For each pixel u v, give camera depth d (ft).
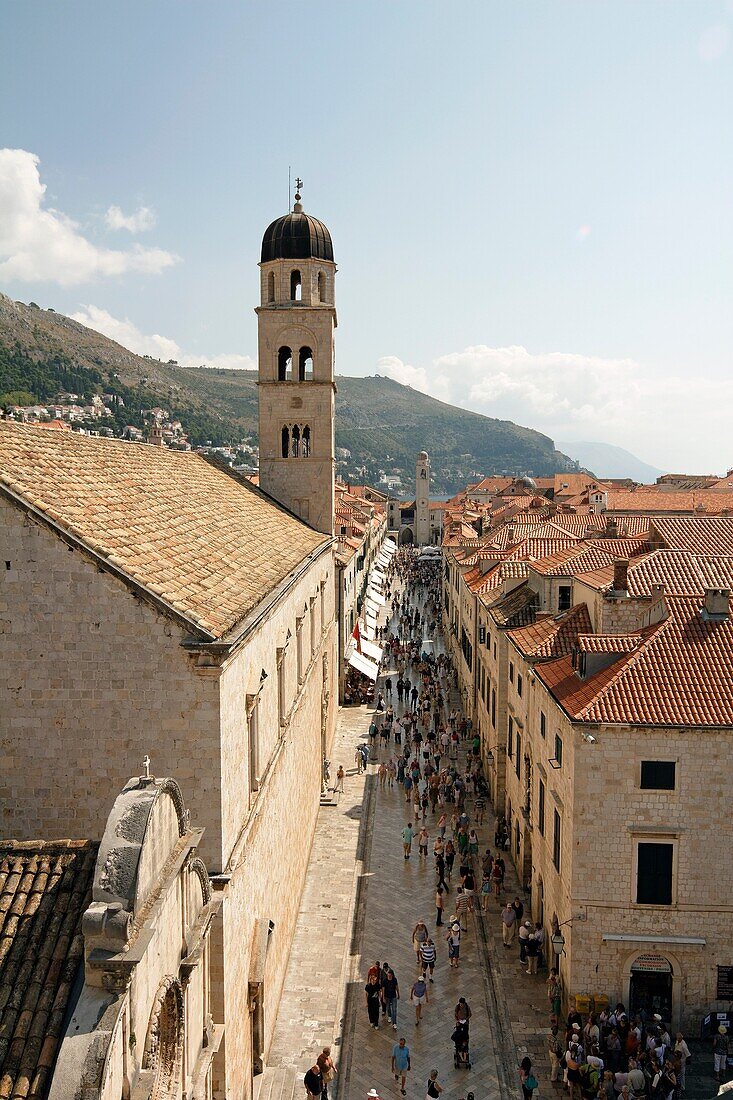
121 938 39.86
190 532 92.22
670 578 125.70
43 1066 39.19
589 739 91.76
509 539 262.06
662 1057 85.25
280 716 101.65
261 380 200.85
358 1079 86.28
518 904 119.03
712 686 95.30
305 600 135.03
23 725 64.95
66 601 64.08
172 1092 48.93
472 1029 95.66
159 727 64.75
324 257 202.08
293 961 108.78
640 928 93.30
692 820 92.17
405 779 167.94
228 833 68.18
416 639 325.01
